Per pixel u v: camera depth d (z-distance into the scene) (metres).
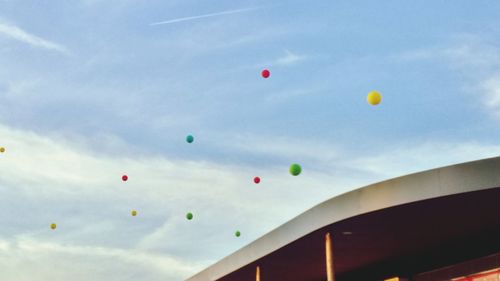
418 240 19.19
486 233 18.42
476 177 15.34
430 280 21.88
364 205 17.00
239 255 23.88
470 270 20.47
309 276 24.70
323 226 18.28
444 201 16.05
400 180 16.42
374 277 24.03
